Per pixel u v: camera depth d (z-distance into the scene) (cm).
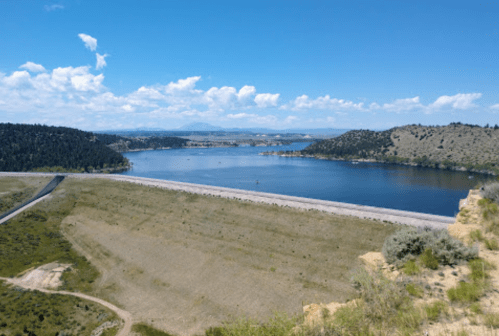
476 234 1547
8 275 6450
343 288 5338
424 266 1386
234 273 6234
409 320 980
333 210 7962
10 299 5281
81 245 8206
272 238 7256
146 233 8438
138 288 6134
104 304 5531
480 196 1984
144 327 4825
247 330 1156
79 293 5888
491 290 1072
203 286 5959
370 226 6988
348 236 6781
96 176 14538
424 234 1548
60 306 5228
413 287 1202
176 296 5756
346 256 6162
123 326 4825
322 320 1110
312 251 6519
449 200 16038
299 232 7281
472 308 976
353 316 1053
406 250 1538
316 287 5481
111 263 7162
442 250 1391
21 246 7750
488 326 873
